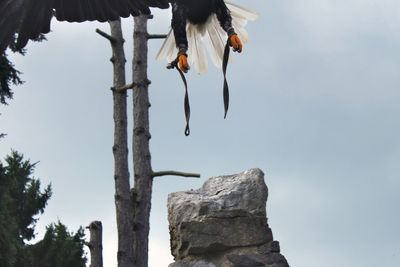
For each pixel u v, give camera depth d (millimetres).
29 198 42688
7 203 32000
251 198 17406
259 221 17125
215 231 16969
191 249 16906
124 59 20453
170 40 9312
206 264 16844
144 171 19844
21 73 27375
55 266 40250
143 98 20250
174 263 16969
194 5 7824
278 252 16938
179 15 7766
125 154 19969
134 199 19750
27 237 42969
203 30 8844
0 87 27484
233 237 16969
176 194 17688
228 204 17297
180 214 17281
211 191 17641
